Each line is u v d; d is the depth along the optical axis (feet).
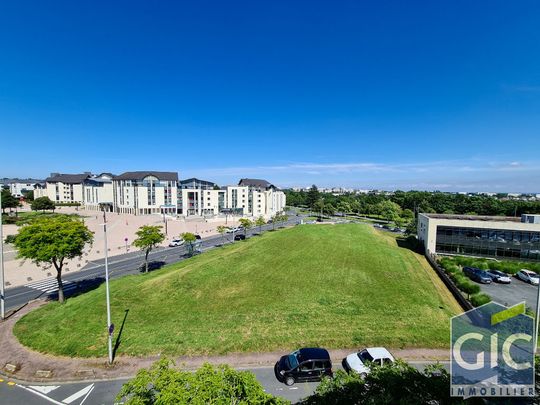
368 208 410.93
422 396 25.76
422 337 62.28
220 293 84.69
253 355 57.21
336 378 29.17
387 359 50.93
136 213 344.90
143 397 25.38
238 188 375.45
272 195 397.60
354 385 27.68
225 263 108.99
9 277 118.32
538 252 126.11
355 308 75.25
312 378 49.57
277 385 49.01
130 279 101.35
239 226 270.67
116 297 81.66
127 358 56.08
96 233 224.94
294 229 171.94
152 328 66.13
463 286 87.71
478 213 317.83
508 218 162.30
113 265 139.85
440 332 64.03
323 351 53.11
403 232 250.98
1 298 75.66
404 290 87.04
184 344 60.13
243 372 26.63
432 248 142.92
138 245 117.19
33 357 56.75
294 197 631.15
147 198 346.33
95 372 52.37
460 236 139.23
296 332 64.44
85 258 154.30
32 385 49.44
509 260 130.41
